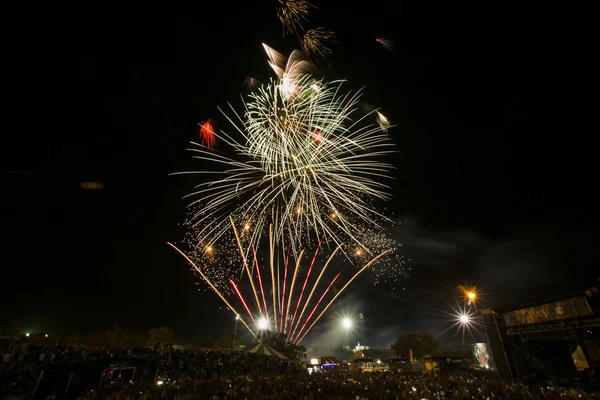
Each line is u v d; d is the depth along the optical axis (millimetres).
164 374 15594
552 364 15297
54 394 13000
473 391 9961
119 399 11070
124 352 18547
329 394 11422
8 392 13273
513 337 15953
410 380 13328
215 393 10688
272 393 10789
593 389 12500
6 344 16297
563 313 13781
